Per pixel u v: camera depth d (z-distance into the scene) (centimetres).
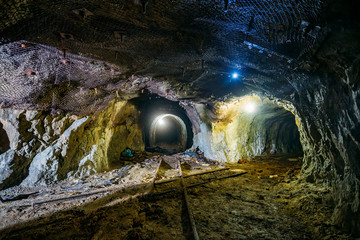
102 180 679
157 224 355
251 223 352
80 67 421
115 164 923
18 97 483
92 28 264
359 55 178
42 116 598
